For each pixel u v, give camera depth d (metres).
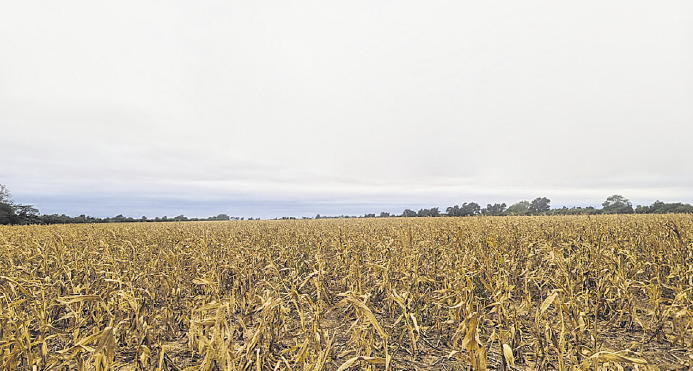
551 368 4.05
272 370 3.64
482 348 3.06
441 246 8.59
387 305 6.03
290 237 12.17
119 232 13.94
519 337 4.33
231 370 3.02
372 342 4.01
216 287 5.75
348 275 6.96
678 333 4.98
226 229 16.72
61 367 3.93
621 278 5.21
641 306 6.18
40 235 12.56
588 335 4.88
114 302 4.87
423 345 4.88
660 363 4.07
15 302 4.17
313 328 3.62
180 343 5.19
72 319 5.06
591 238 8.84
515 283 6.48
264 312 3.79
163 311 5.46
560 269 5.21
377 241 8.98
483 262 6.20
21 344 3.63
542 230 10.97
